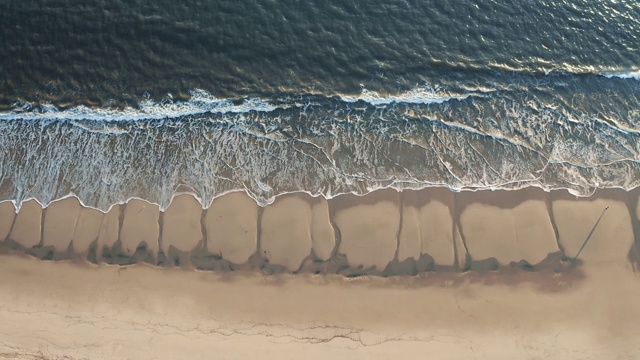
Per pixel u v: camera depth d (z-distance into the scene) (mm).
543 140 22578
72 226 20078
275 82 23500
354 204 20812
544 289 19547
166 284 19328
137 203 20625
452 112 23141
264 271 19609
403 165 21828
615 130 22859
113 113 22578
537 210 20766
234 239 20047
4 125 22078
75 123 22312
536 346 18922
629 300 19438
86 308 18969
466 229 20359
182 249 19844
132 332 18750
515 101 23453
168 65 23453
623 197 21141
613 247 20156
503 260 19891
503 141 22531
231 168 21578
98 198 20703
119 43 23656
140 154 21797
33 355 18484
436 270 19719
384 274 19641
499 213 20672
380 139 22453
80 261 19531
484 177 21578
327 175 21500
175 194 20875
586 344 18938
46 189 20875
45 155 21609
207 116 22719
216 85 23297
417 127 22750
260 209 20656
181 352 18594
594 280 19672
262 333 18891
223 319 19000
